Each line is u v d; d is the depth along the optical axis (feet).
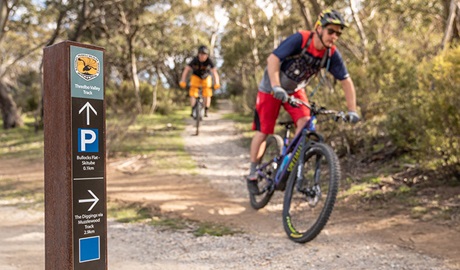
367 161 22.54
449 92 16.90
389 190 17.52
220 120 66.54
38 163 33.50
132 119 37.52
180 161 31.01
